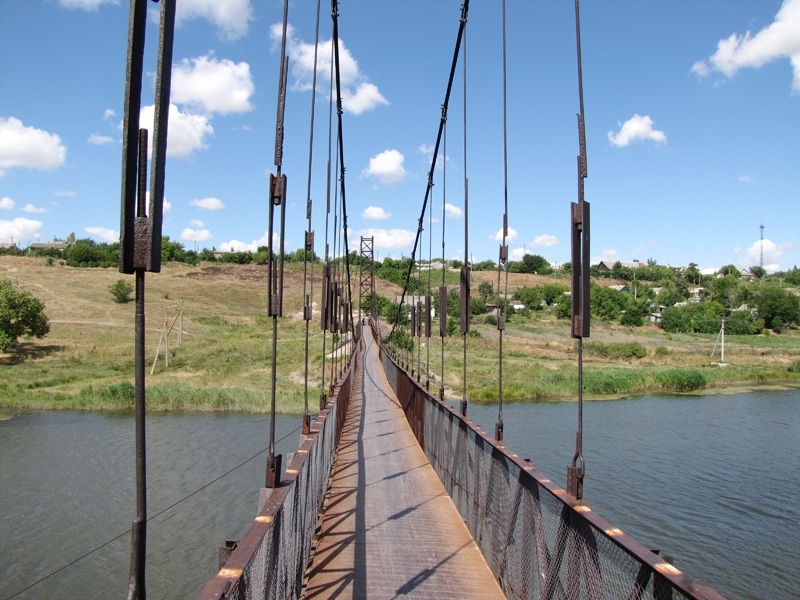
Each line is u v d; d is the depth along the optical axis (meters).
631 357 46.47
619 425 23.41
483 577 4.80
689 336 63.12
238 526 12.73
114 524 12.87
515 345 48.81
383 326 56.09
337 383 12.27
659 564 2.27
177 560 11.22
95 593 10.12
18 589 10.23
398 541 5.64
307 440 5.52
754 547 11.79
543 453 18.73
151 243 2.03
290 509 3.79
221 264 93.69
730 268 132.12
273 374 3.86
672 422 24.09
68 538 12.20
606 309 73.00
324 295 9.70
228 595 2.08
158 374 33.84
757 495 14.76
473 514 5.74
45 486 15.27
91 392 27.34
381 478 8.23
